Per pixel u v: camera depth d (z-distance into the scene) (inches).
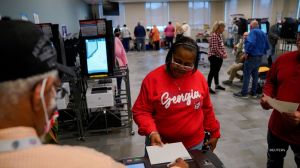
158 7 551.5
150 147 45.9
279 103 60.0
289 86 62.3
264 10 406.3
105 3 496.4
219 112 147.9
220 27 173.0
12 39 16.0
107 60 112.7
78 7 383.9
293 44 229.6
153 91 52.4
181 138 53.9
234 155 102.3
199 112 55.3
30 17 141.9
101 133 126.2
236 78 225.1
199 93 53.8
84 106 125.0
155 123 54.7
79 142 118.3
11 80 16.2
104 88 121.3
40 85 17.5
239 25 343.6
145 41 500.7
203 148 52.3
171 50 51.3
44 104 18.2
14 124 17.2
